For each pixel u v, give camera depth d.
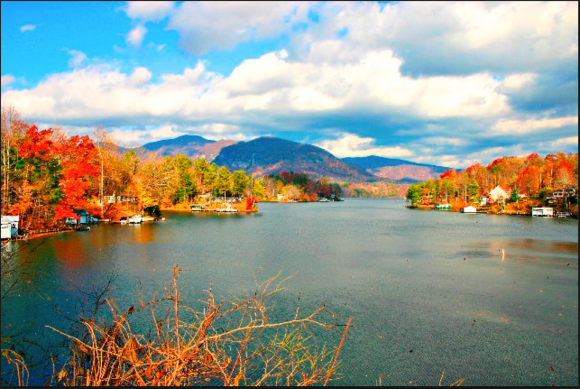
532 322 21.77
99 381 6.23
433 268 35.62
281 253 43.38
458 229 70.56
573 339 19.55
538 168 130.50
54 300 23.31
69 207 61.50
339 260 39.38
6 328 18.66
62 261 35.69
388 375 15.88
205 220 87.88
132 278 29.98
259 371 14.00
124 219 78.88
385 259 40.06
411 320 21.88
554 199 112.12
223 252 43.53
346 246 49.00
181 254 41.69
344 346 18.30
